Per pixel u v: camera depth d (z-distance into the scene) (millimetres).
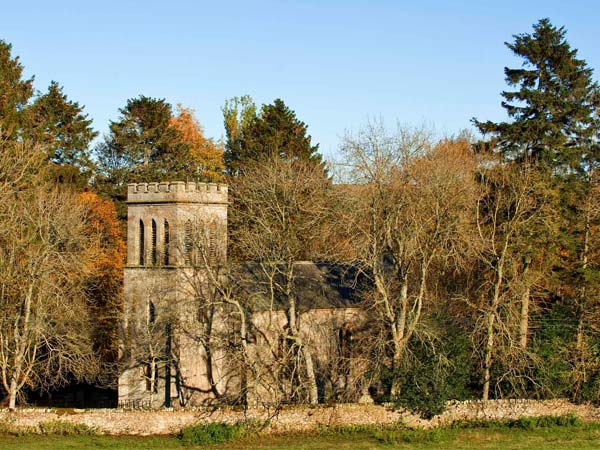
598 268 60438
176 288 56469
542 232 57156
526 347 55281
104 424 50656
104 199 86000
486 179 60594
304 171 66625
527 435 50531
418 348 53094
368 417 51375
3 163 61344
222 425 49969
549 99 59969
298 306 58781
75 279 63906
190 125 103750
